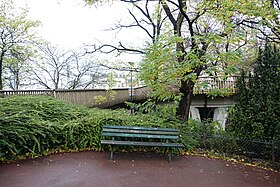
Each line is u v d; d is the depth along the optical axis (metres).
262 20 7.17
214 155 6.55
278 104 5.94
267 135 6.07
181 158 6.18
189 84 8.38
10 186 4.06
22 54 19.30
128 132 6.11
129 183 4.34
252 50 10.92
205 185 4.41
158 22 10.95
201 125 7.82
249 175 5.10
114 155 6.16
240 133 6.50
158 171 5.06
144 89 17.28
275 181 4.80
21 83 21.27
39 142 6.03
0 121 5.62
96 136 6.66
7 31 18.12
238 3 6.58
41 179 4.42
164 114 8.05
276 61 6.12
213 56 6.84
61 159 5.71
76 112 8.04
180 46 8.06
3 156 5.43
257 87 6.36
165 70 7.33
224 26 7.84
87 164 5.38
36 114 7.09
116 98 18.91
